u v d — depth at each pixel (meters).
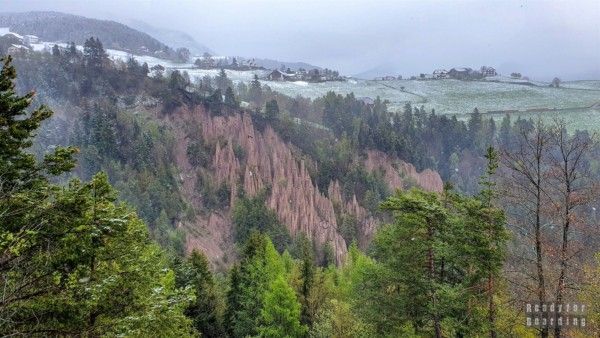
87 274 10.23
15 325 9.16
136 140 98.94
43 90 112.44
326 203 97.12
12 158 9.75
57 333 9.60
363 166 111.94
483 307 19.97
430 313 20.09
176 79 120.12
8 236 8.40
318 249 86.75
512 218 19.52
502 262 19.59
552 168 18.72
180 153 103.81
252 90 192.25
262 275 39.16
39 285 9.52
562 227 18.48
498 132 184.12
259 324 37.41
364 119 171.75
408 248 20.23
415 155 125.81
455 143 166.38
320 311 38.56
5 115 9.67
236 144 106.06
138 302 11.62
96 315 11.03
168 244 78.25
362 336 25.50
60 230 9.45
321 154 114.56
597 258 19.16
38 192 9.94
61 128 106.44
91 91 114.56
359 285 24.22
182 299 12.86
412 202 20.06
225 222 93.38
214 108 114.12
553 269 18.19
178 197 90.62
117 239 12.01
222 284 49.62
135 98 113.62
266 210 90.31
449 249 19.39
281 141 113.31
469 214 19.48
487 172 19.61
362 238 95.12
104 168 91.38
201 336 36.19
